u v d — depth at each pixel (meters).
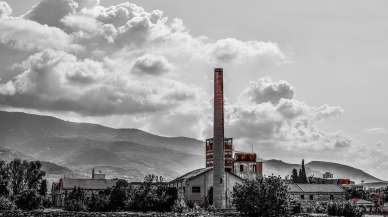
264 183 104.12
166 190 127.88
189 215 107.38
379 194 189.12
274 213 103.38
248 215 105.38
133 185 135.12
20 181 147.50
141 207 125.06
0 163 147.38
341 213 119.56
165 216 104.00
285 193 104.50
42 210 133.00
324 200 164.12
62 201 188.00
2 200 122.81
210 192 142.88
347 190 194.88
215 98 135.00
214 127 134.25
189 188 145.25
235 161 172.25
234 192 110.25
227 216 105.19
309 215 116.06
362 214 122.50
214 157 133.62
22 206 134.12
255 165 173.50
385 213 140.88
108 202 129.12
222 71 135.12
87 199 140.75
